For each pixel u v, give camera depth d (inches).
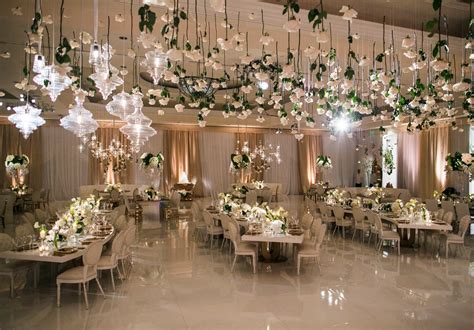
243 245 262.5
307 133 806.5
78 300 200.4
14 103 503.2
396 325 169.2
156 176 699.4
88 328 167.2
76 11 234.8
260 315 180.4
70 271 198.2
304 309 187.8
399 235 322.0
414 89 276.4
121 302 197.5
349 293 210.2
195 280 234.2
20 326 169.2
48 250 208.4
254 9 243.9
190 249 317.7
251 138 771.4
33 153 627.8
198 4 230.4
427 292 211.5
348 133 422.3
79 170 665.6
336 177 826.8
